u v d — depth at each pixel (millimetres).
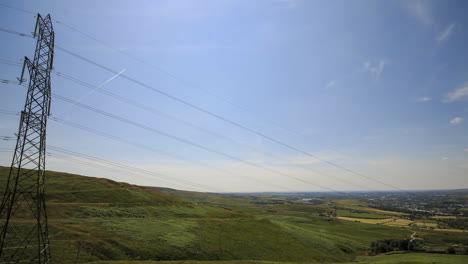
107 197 95250
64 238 53562
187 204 121438
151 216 86250
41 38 38438
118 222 70188
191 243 68188
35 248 47438
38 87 36906
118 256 53219
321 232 131000
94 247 53375
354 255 103688
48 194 85625
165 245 63344
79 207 76125
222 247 72125
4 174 95062
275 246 85375
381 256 102875
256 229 98812
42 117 36781
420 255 102250
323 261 83688
